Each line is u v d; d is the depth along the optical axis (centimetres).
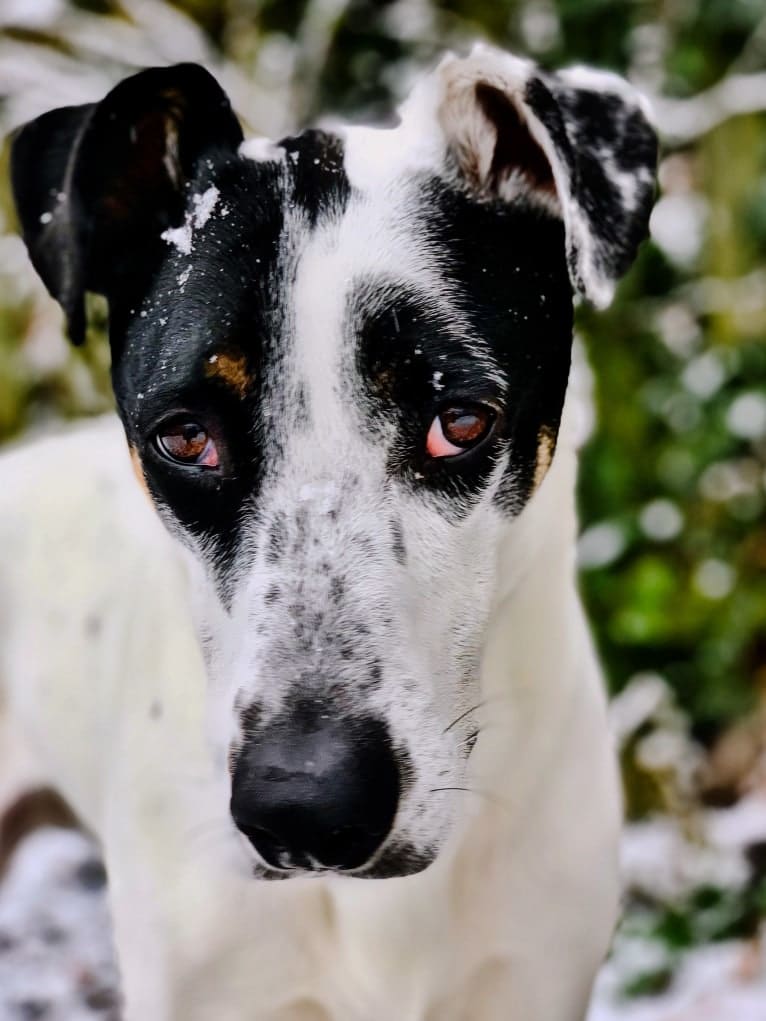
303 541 54
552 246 59
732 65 105
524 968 64
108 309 60
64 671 72
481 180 58
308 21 107
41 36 107
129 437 58
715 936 89
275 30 110
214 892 61
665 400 103
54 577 74
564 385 59
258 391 55
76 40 106
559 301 59
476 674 57
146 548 68
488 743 61
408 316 55
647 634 98
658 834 99
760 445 103
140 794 63
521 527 59
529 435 57
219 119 59
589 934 64
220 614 56
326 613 53
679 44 104
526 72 56
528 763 62
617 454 102
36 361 109
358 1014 64
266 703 52
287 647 53
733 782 104
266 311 55
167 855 62
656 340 104
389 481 55
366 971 63
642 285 106
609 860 64
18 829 84
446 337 55
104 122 59
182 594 64
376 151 58
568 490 62
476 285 56
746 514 102
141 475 59
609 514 102
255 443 55
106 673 69
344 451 54
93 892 101
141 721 64
